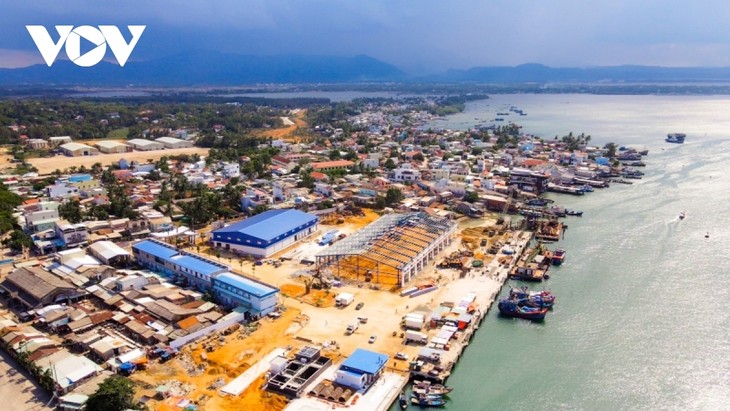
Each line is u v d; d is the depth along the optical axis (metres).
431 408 84.50
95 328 107.19
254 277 136.88
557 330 109.38
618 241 162.88
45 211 169.75
